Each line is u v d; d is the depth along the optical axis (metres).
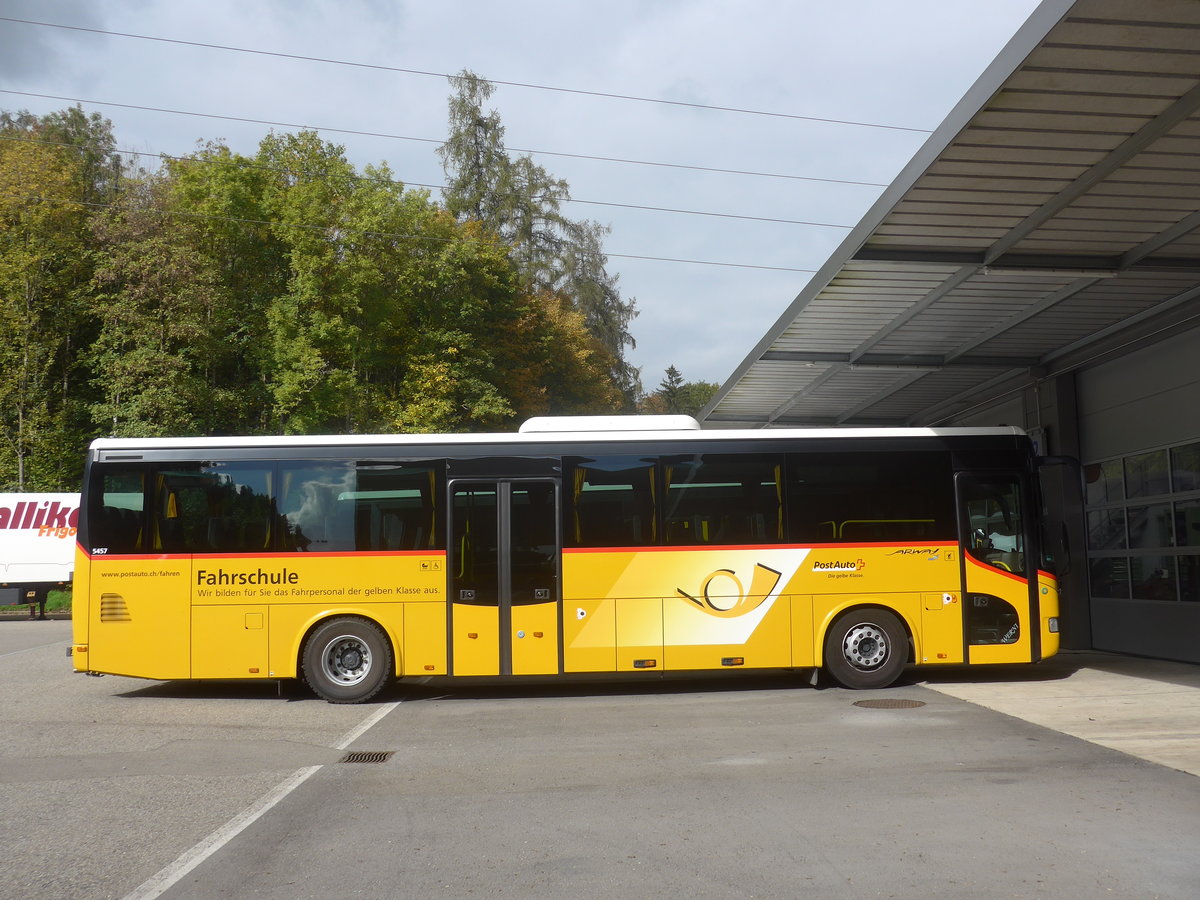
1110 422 17.98
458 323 42.66
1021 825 6.80
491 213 50.56
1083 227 12.24
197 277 38.75
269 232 41.91
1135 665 15.73
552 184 52.94
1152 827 6.68
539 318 49.81
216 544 13.42
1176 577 16.22
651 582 13.46
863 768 8.66
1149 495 16.89
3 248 41.06
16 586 33.19
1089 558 18.73
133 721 12.12
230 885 5.85
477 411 40.69
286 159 41.50
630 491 13.60
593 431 13.77
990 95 9.18
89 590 13.38
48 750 10.32
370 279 38.38
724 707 12.41
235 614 13.33
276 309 38.34
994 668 15.54
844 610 13.68
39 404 40.91
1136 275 13.60
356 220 38.69
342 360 40.44
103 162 50.06
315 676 13.29
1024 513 13.91
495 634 13.32
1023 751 9.17
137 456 13.62
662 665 13.37
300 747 10.30
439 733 11.02
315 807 7.72
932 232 12.57
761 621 13.49
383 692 14.09
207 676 13.28
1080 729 10.20
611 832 6.87
